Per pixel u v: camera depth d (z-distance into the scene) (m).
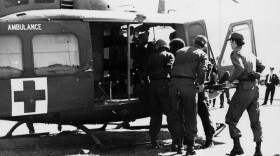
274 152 5.41
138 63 7.21
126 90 7.21
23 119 5.78
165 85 5.68
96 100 6.30
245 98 4.97
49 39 5.45
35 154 5.61
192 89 5.26
